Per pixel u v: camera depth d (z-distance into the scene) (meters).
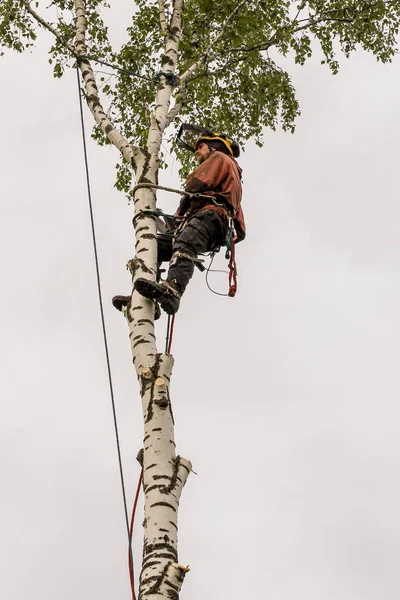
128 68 13.47
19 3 13.04
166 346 7.34
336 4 13.66
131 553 6.22
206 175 8.00
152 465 6.17
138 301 7.16
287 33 12.81
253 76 13.58
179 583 5.61
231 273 8.01
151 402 6.45
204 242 7.71
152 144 8.79
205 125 13.73
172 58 10.40
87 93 9.95
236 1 12.84
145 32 13.46
